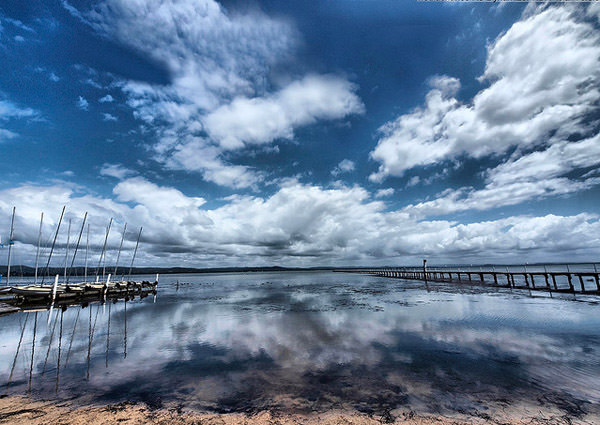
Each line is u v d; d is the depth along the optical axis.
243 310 19.39
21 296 26.66
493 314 14.92
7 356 9.25
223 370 7.66
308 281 63.53
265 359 8.55
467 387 6.25
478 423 4.79
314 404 5.62
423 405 5.48
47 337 12.03
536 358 8.05
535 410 5.18
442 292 28.38
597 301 19.53
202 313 18.45
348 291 33.00
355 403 5.63
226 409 5.48
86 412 5.39
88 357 9.04
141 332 12.75
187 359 8.69
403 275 66.25
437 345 9.59
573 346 9.12
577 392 5.88
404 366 7.66
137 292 38.66
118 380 7.05
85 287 30.58
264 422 4.96
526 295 24.03
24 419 5.11
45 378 7.26
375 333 11.54
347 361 8.18
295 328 12.92
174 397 6.05
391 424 4.82
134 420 5.07
